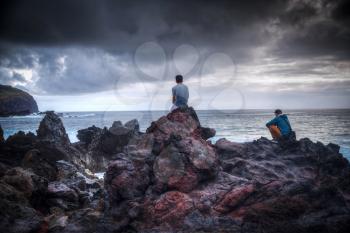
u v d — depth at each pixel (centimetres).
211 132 844
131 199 656
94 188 1062
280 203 598
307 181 659
